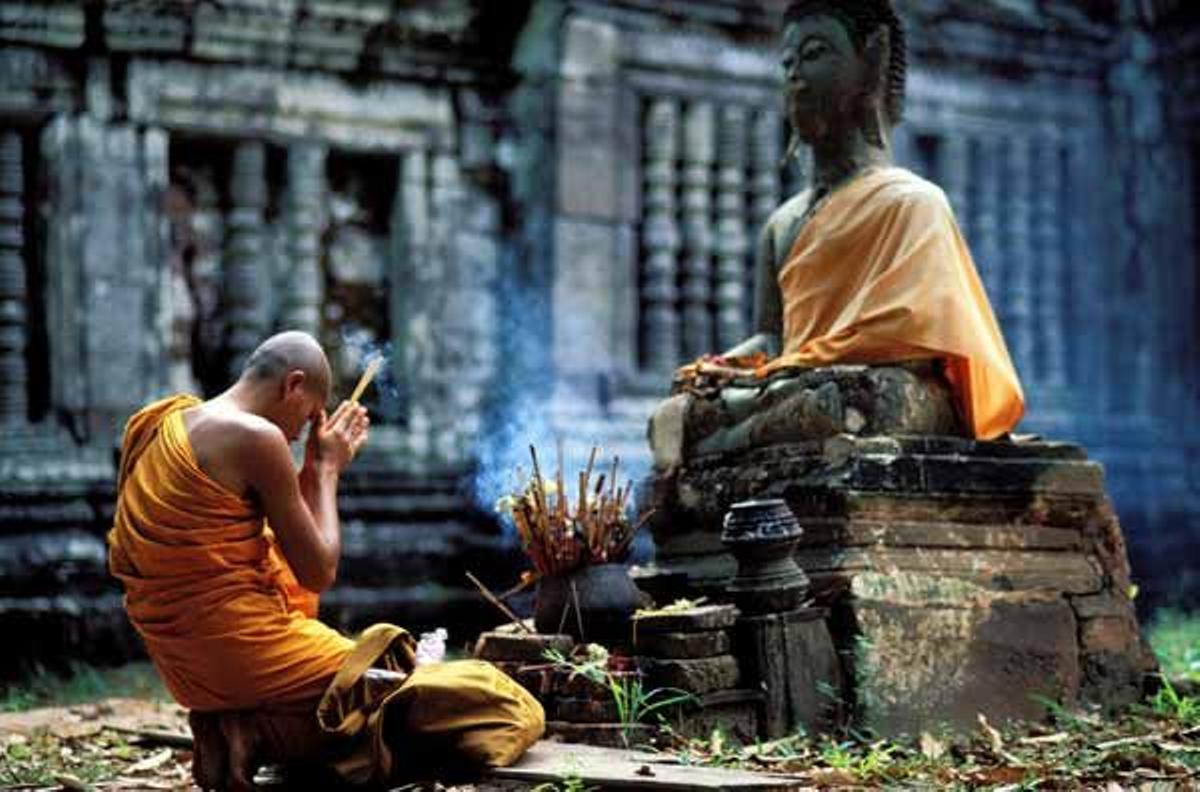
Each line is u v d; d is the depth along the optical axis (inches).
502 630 473.4
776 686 443.8
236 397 391.5
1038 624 500.4
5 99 804.6
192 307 856.3
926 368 517.0
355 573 848.9
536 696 439.2
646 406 898.1
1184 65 1089.4
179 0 828.6
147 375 829.8
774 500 455.8
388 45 887.7
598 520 456.8
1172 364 1075.9
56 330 815.7
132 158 831.1
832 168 561.9
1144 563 1025.5
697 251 923.4
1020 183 1035.3
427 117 903.7
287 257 873.5
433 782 382.9
